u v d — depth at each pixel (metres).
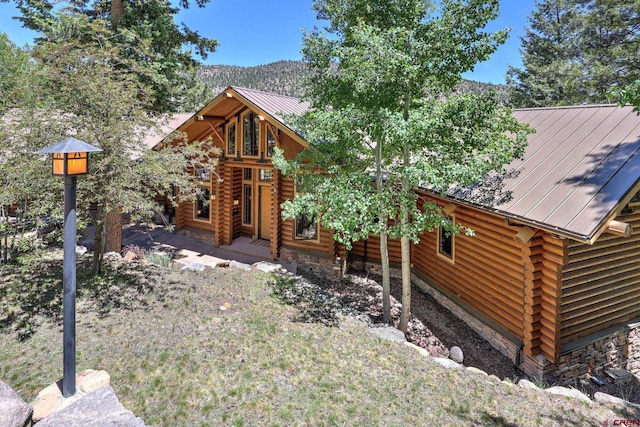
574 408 5.22
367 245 12.30
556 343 7.05
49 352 5.28
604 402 5.54
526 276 7.29
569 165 7.22
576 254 7.13
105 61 7.91
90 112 6.88
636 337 8.05
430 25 7.05
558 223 6.09
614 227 5.76
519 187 7.41
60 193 6.37
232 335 6.15
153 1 12.49
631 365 8.12
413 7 7.17
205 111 12.73
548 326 7.14
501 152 6.91
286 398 4.66
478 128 7.14
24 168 5.86
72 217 3.95
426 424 4.47
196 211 15.65
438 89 7.72
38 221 6.30
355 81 6.91
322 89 7.95
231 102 12.73
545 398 5.47
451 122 6.96
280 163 8.55
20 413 3.37
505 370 7.56
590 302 7.46
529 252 7.01
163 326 6.25
